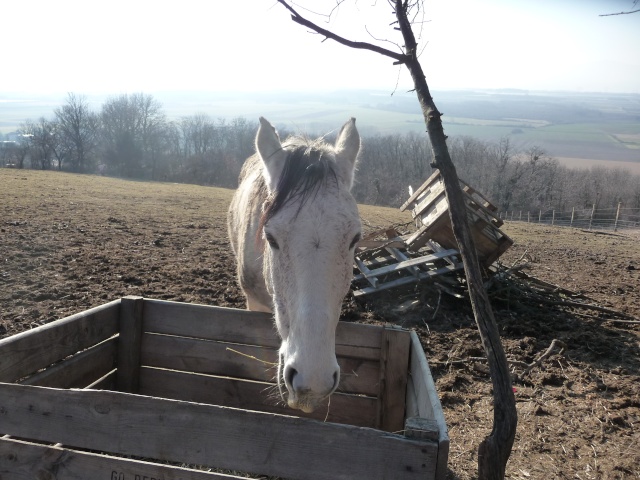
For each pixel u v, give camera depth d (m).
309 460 1.88
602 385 4.85
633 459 3.65
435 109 2.78
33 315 5.62
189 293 7.04
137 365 3.69
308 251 2.25
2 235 9.80
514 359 5.40
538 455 3.70
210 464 1.96
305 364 2.12
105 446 2.05
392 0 2.98
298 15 2.75
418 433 1.84
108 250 9.50
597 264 12.07
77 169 60.66
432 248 7.18
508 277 7.32
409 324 6.39
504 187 43.62
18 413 2.14
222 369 3.61
